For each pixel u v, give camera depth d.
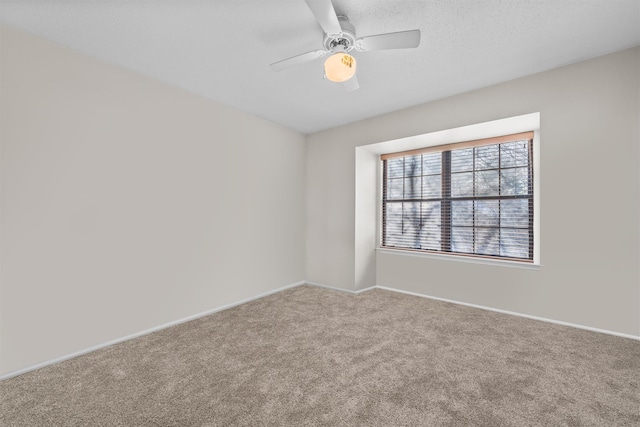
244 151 3.53
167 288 2.76
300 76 2.65
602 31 2.04
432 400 1.61
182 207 2.90
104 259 2.36
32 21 1.88
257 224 3.68
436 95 3.06
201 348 2.28
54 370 1.97
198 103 3.05
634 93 2.26
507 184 3.25
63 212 2.15
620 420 1.44
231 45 2.17
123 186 2.47
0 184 1.89
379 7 1.78
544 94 2.59
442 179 3.74
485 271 3.16
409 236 4.03
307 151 4.43
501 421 1.44
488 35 2.07
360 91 2.96
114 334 2.39
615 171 2.33
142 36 2.05
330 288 4.11
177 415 1.50
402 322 2.78
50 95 2.09
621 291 2.34
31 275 2.00
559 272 2.61
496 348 2.21
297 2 1.73
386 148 3.92
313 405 1.58
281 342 2.37
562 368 1.92
